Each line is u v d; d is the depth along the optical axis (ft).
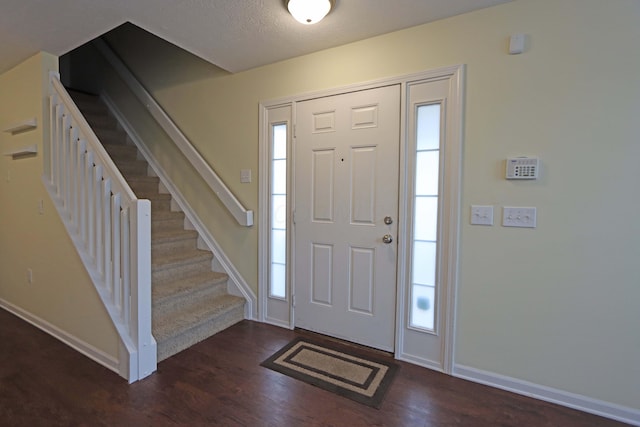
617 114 5.43
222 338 8.43
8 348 7.79
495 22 6.23
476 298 6.63
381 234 7.64
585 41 5.58
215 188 9.88
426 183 7.09
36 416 5.51
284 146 8.96
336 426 5.39
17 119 9.25
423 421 5.53
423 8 6.29
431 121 6.97
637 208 5.37
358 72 7.68
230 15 6.52
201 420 5.48
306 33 7.25
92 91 14.11
